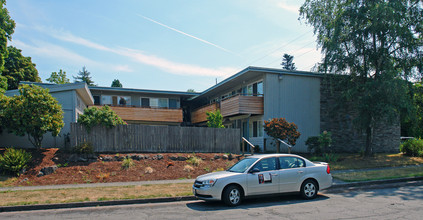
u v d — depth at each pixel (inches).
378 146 960.3
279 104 877.8
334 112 877.8
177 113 1131.3
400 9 706.2
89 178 496.1
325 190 439.5
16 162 488.1
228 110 933.8
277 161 371.6
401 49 753.6
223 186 336.8
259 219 275.6
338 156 774.5
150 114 1091.9
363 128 772.6
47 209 331.3
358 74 805.9
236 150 725.9
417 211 299.7
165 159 604.7
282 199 377.4
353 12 757.9
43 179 477.4
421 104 801.6
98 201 350.3
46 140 657.0
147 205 350.6
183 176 535.2
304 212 301.1
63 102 696.4
